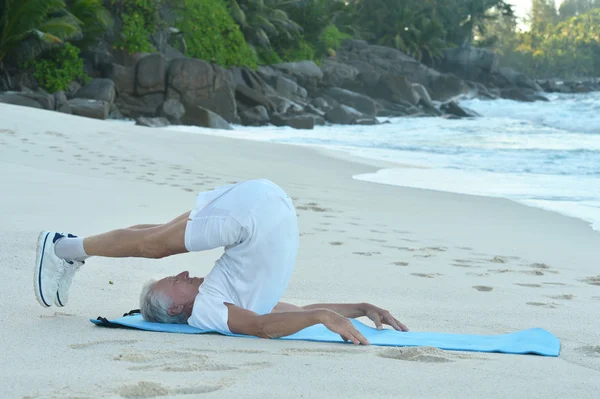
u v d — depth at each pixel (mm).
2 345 3109
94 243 3717
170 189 10047
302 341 3525
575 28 165625
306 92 42406
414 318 4367
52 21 30109
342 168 15203
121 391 2387
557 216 10055
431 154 19562
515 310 4703
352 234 7816
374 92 48750
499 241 8023
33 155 12781
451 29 82438
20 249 5438
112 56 34094
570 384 2822
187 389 2455
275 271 3674
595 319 4473
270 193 3674
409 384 2701
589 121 35250
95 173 11422
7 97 27609
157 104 32438
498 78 70875
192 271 5422
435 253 7000
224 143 17781
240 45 41750
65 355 2975
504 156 19047
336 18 66625
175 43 38844
